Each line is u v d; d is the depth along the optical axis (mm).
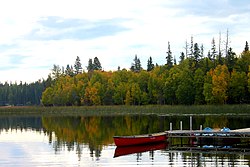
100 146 37906
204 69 99875
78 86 130000
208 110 86125
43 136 48031
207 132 38344
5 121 79750
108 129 55125
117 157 31484
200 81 95500
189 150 35000
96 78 127000
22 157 32094
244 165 27422
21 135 49875
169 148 36406
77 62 157750
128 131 51719
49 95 135875
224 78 89625
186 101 97125
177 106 93562
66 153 33812
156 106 97312
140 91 110250
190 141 39812
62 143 40656
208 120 65562
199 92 94812
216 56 104312
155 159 30328
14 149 36812
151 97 107438
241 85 89500
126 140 37625
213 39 122250
